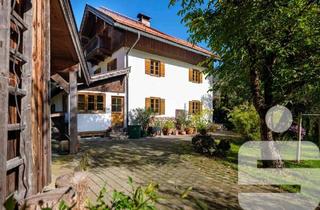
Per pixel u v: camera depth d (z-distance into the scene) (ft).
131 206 4.17
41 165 10.54
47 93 11.58
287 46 15.79
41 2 10.89
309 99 19.71
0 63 5.89
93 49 47.37
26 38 8.61
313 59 15.93
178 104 52.34
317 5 14.61
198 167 18.81
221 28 15.37
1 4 5.96
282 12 13.94
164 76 49.44
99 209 4.41
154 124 44.93
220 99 56.75
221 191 13.32
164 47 48.21
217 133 47.06
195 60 55.77
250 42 15.92
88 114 38.52
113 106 41.73
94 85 39.17
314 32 15.08
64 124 26.20
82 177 8.30
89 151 25.34
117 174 16.53
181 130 46.75
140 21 55.36
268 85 17.81
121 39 42.96
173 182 14.85
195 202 11.62
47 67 11.65
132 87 43.73
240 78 21.59
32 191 9.10
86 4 47.19
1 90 5.89
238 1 14.62
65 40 17.31
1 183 5.76
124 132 40.57
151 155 23.63
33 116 9.57
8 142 7.57
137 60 44.47
